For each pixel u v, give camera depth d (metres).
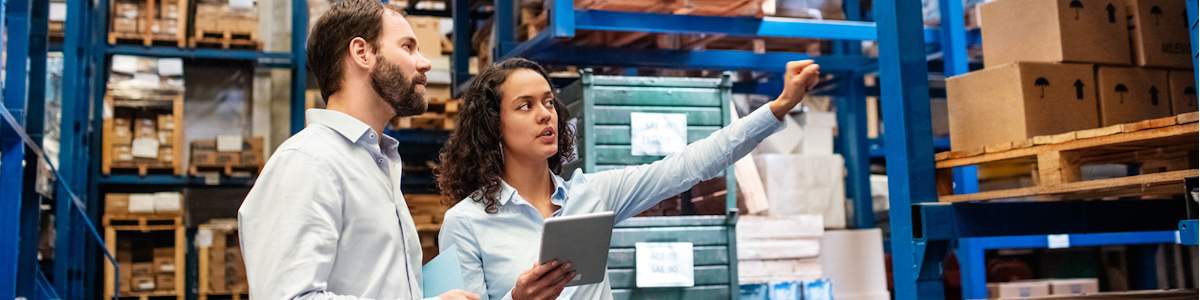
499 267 2.94
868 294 6.84
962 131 3.94
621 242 4.81
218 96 10.38
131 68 9.62
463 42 8.26
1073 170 3.41
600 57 6.52
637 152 4.90
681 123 4.98
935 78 9.31
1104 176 4.39
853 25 6.41
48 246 8.59
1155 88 3.95
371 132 2.35
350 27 2.38
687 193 5.34
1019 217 3.76
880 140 10.18
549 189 3.13
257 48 10.01
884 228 9.12
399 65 2.37
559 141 3.35
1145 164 3.73
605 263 2.34
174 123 9.79
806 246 6.34
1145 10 3.98
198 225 9.61
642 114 4.93
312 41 2.44
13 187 5.61
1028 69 3.73
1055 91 3.76
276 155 2.23
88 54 9.45
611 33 6.48
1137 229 4.02
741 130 3.15
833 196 7.13
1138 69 3.94
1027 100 3.70
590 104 4.88
